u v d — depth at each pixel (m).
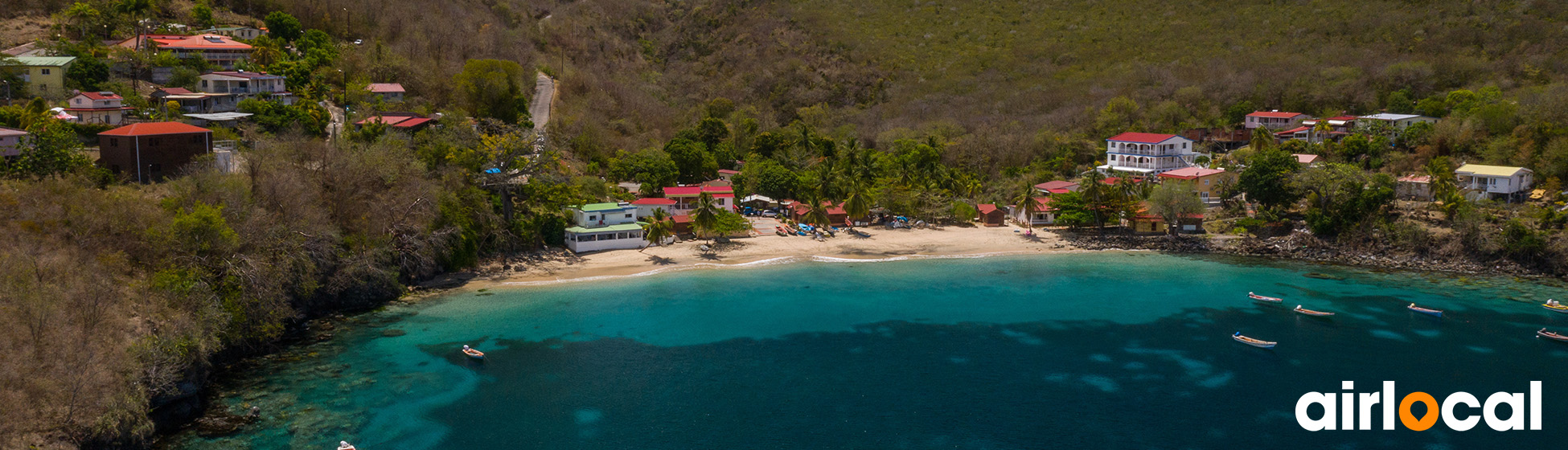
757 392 67.50
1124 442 58.62
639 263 111.62
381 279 91.25
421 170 104.06
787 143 184.12
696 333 82.56
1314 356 75.62
